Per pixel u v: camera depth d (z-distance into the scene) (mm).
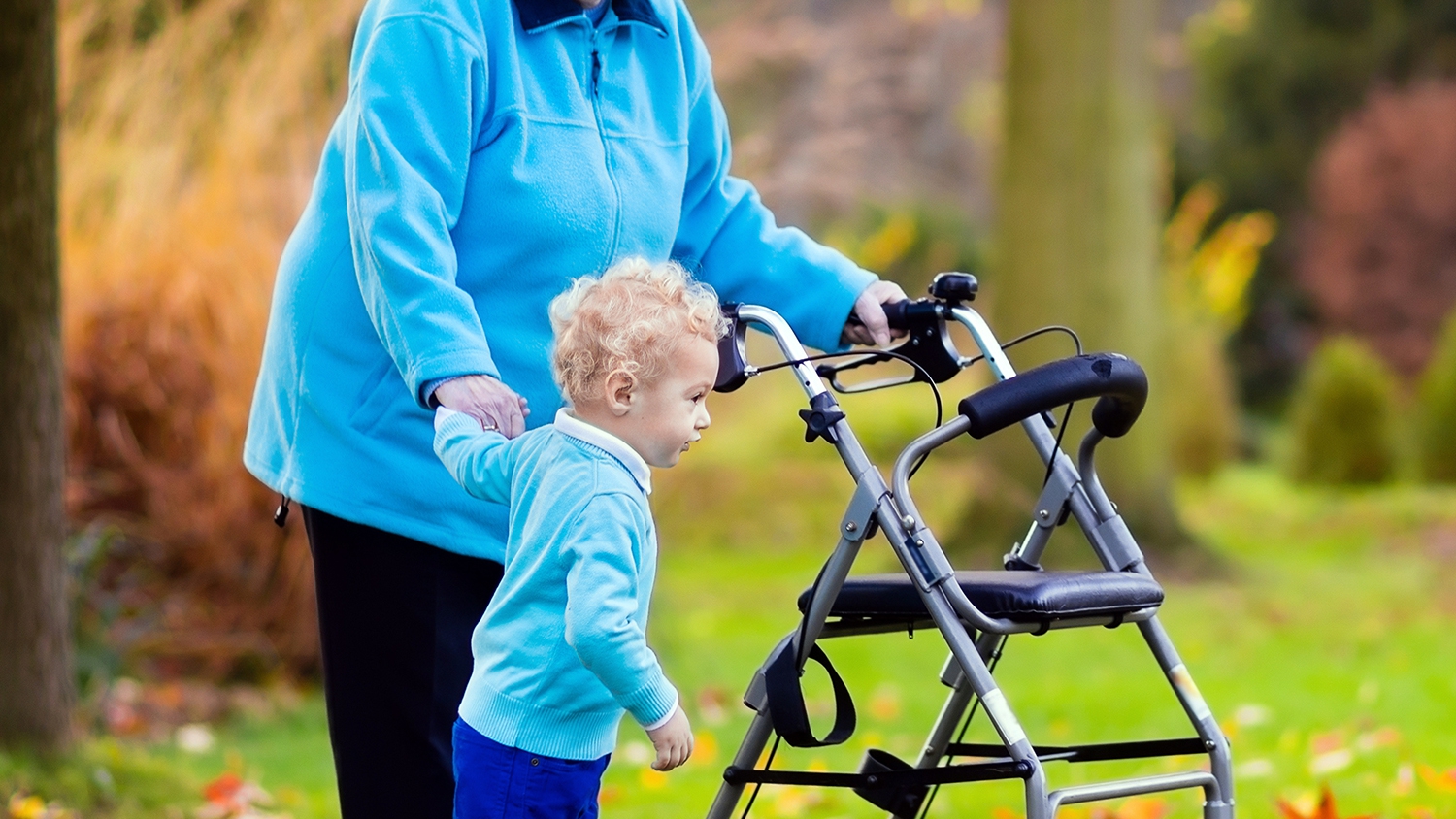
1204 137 70438
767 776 7605
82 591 16109
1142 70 30281
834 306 8922
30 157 11945
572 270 8047
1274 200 69500
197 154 19031
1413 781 12414
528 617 7051
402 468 7914
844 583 7805
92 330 18031
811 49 24641
